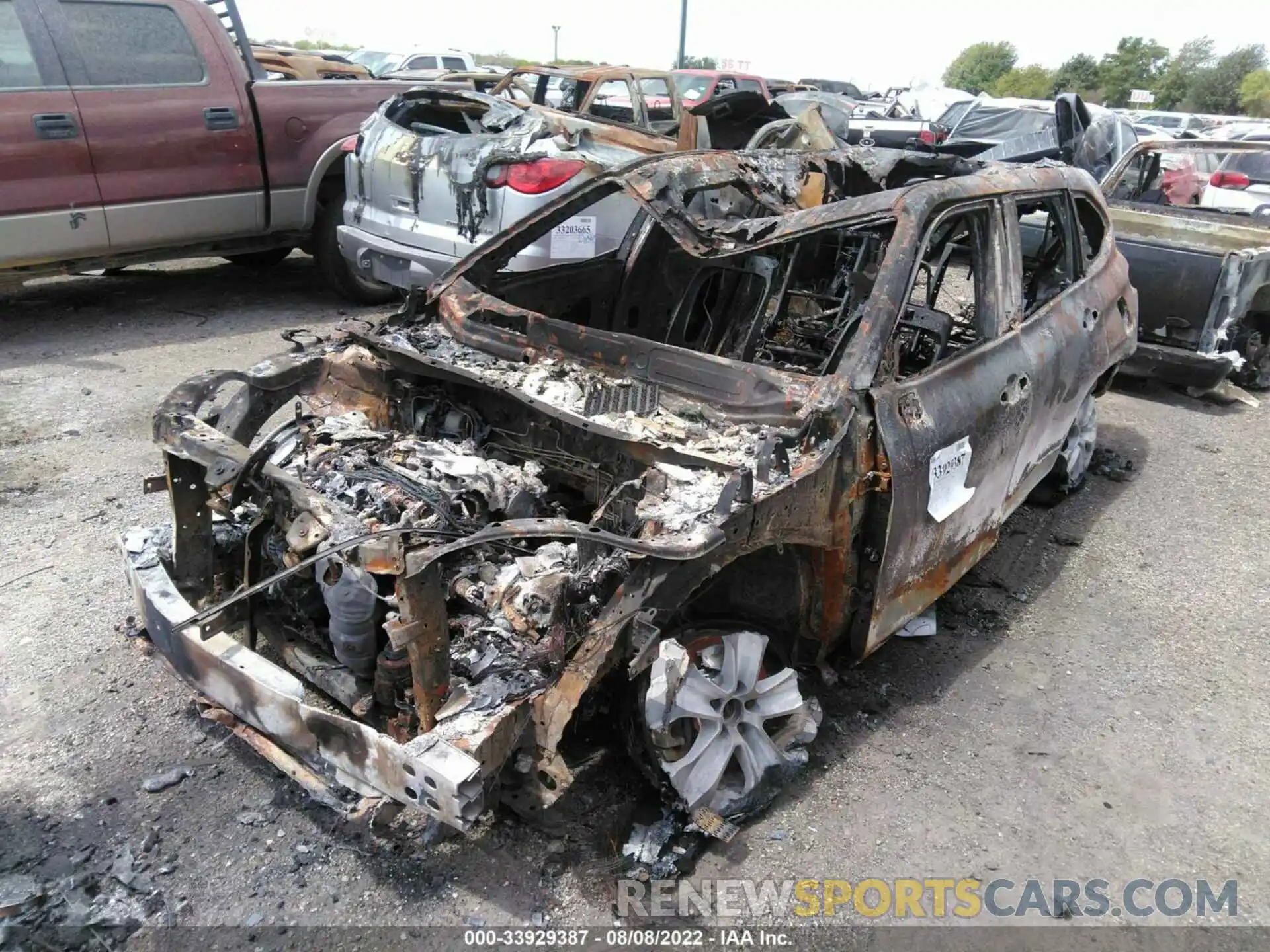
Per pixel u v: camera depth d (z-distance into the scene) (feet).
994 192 10.94
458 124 23.67
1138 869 8.29
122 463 15.21
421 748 6.50
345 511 7.97
